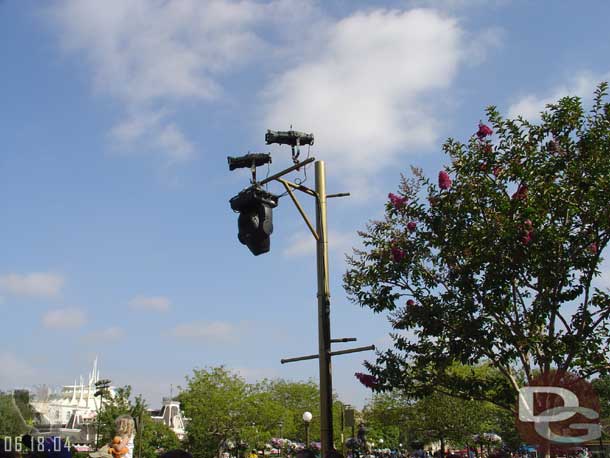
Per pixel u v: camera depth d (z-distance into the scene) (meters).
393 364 12.45
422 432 43.75
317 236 10.26
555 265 10.95
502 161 11.94
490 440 44.09
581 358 10.90
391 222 13.03
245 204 8.97
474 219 12.05
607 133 11.30
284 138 9.38
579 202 11.25
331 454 7.33
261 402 68.88
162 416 106.50
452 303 11.93
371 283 12.76
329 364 9.78
